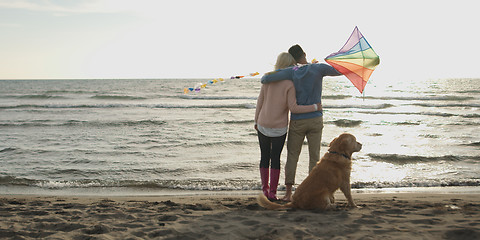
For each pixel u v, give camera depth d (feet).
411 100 110.01
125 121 57.06
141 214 12.99
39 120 60.34
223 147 35.45
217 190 21.27
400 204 14.69
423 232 9.83
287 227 10.50
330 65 13.33
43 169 26.55
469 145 35.83
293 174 14.98
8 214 13.41
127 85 256.73
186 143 37.50
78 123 54.80
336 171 13.02
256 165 27.61
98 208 14.61
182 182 22.90
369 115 69.56
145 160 29.55
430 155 30.45
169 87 215.72
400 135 43.65
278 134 14.56
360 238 9.45
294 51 14.80
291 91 13.99
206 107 87.25
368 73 12.88
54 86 249.34
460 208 13.56
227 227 10.80
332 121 56.59
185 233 10.34
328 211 12.67
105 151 33.37
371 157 30.04
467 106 89.10
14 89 198.08
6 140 39.88
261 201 13.38
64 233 10.55
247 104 92.48
